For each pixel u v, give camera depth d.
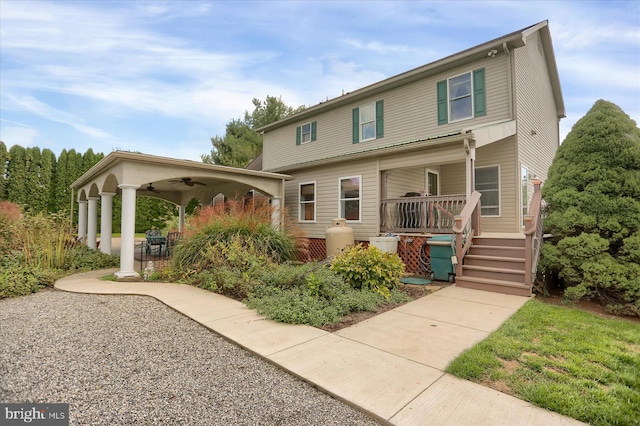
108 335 3.88
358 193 9.96
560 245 5.82
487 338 3.72
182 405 2.46
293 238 9.04
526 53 9.78
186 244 7.73
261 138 27.70
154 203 21.06
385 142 11.27
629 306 4.84
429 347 3.53
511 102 8.70
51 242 8.15
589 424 2.21
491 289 6.24
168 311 4.95
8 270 6.31
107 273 8.12
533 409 2.38
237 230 7.97
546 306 5.13
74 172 18.72
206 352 3.46
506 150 9.01
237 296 5.73
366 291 5.53
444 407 2.40
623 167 5.74
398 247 8.67
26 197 17.03
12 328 4.06
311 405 2.49
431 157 8.20
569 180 6.22
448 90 9.86
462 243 6.89
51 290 6.26
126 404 2.45
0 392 2.58
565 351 3.36
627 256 5.30
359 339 3.77
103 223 9.51
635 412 2.30
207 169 8.83
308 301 4.82
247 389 2.71
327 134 13.24
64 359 3.20
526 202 9.59
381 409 2.37
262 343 3.62
